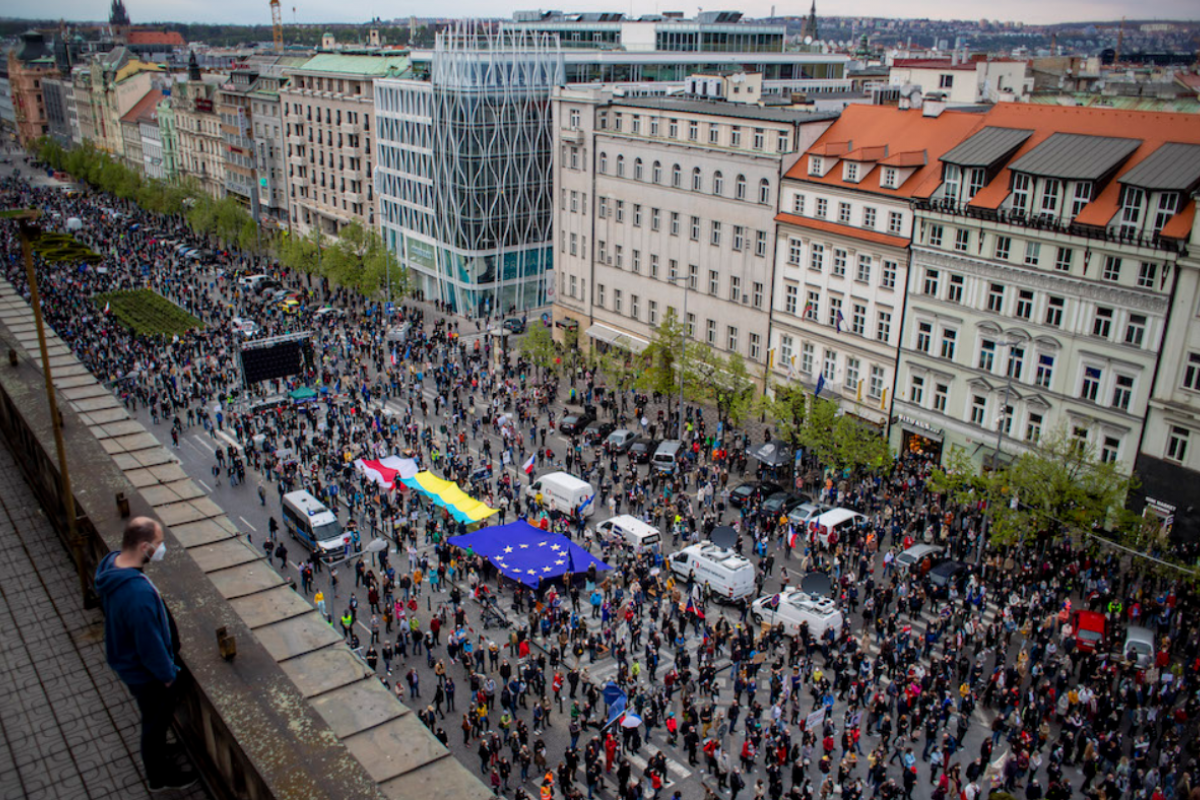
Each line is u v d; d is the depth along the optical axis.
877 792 38.19
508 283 119.25
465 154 110.62
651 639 48.19
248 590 12.49
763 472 71.50
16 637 12.63
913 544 57.88
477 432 79.31
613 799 38.47
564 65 118.19
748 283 80.38
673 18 154.25
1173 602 50.72
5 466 17.86
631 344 92.19
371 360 96.25
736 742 42.69
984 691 45.47
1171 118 58.72
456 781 9.98
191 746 10.44
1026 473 55.59
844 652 46.78
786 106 88.75
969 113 69.19
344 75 133.12
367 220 136.50
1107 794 37.03
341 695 10.91
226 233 141.88
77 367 19.81
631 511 64.69
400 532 61.12
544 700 43.00
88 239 144.50
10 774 10.25
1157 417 55.88
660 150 85.44
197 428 78.75
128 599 8.94
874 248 69.44
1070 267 58.62
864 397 73.25
